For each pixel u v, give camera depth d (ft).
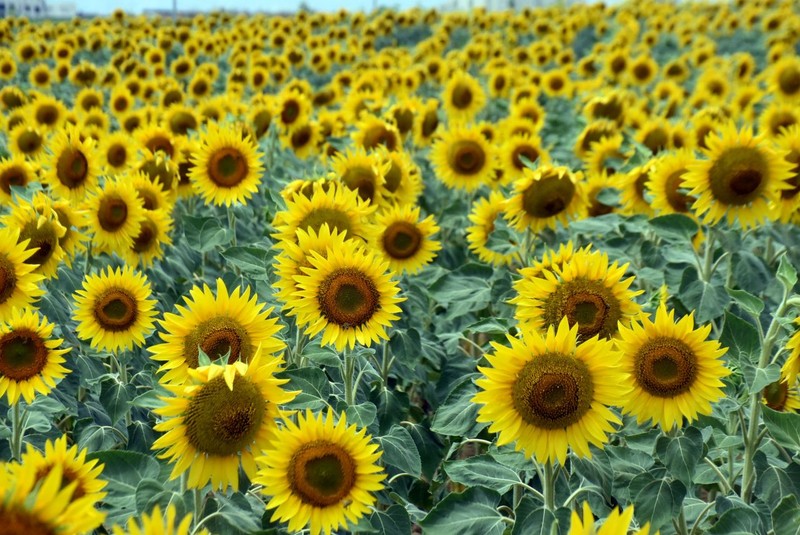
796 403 6.61
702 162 7.59
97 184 9.12
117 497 5.20
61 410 6.63
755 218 7.64
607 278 5.82
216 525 4.98
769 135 12.37
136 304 6.77
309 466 4.85
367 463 4.95
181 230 10.40
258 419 4.84
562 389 4.99
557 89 20.88
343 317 5.86
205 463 4.81
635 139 12.39
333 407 6.81
